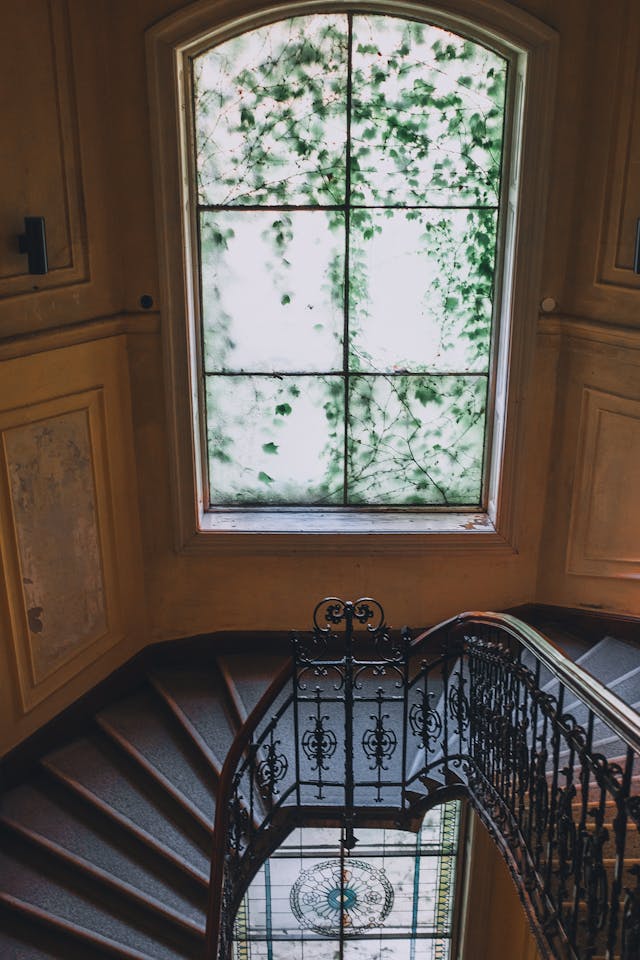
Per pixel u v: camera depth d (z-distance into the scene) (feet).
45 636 18.60
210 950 14.10
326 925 27.55
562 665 10.57
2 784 18.37
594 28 17.46
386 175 19.30
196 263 19.70
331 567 21.06
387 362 20.56
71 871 17.19
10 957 15.66
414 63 18.56
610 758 16.05
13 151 16.08
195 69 18.47
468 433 21.11
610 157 17.71
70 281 17.76
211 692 20.72
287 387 20.68
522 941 24.97
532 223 18.58
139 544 20.76
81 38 17.10
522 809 12.82
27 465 17.42
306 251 19.77
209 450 21.15
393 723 18.99
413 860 26.76
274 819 16.97
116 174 18.30
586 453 19.66
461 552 20.80
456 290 20.08
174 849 17.22
